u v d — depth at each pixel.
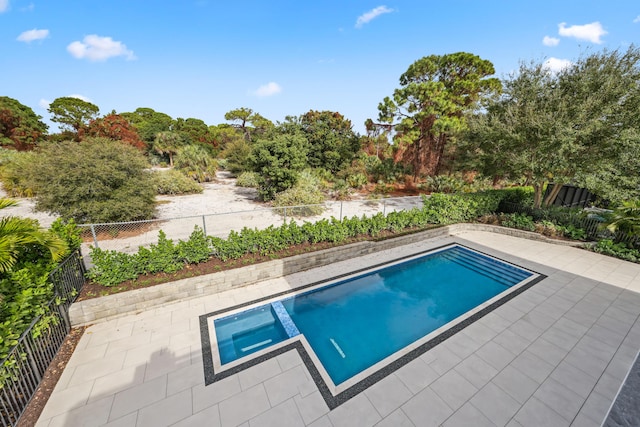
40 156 9.95
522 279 7.43
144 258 5.72
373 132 30.12
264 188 15.77
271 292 6.19
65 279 4.76
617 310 5.65
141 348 4.30
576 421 3.20
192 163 23.02
